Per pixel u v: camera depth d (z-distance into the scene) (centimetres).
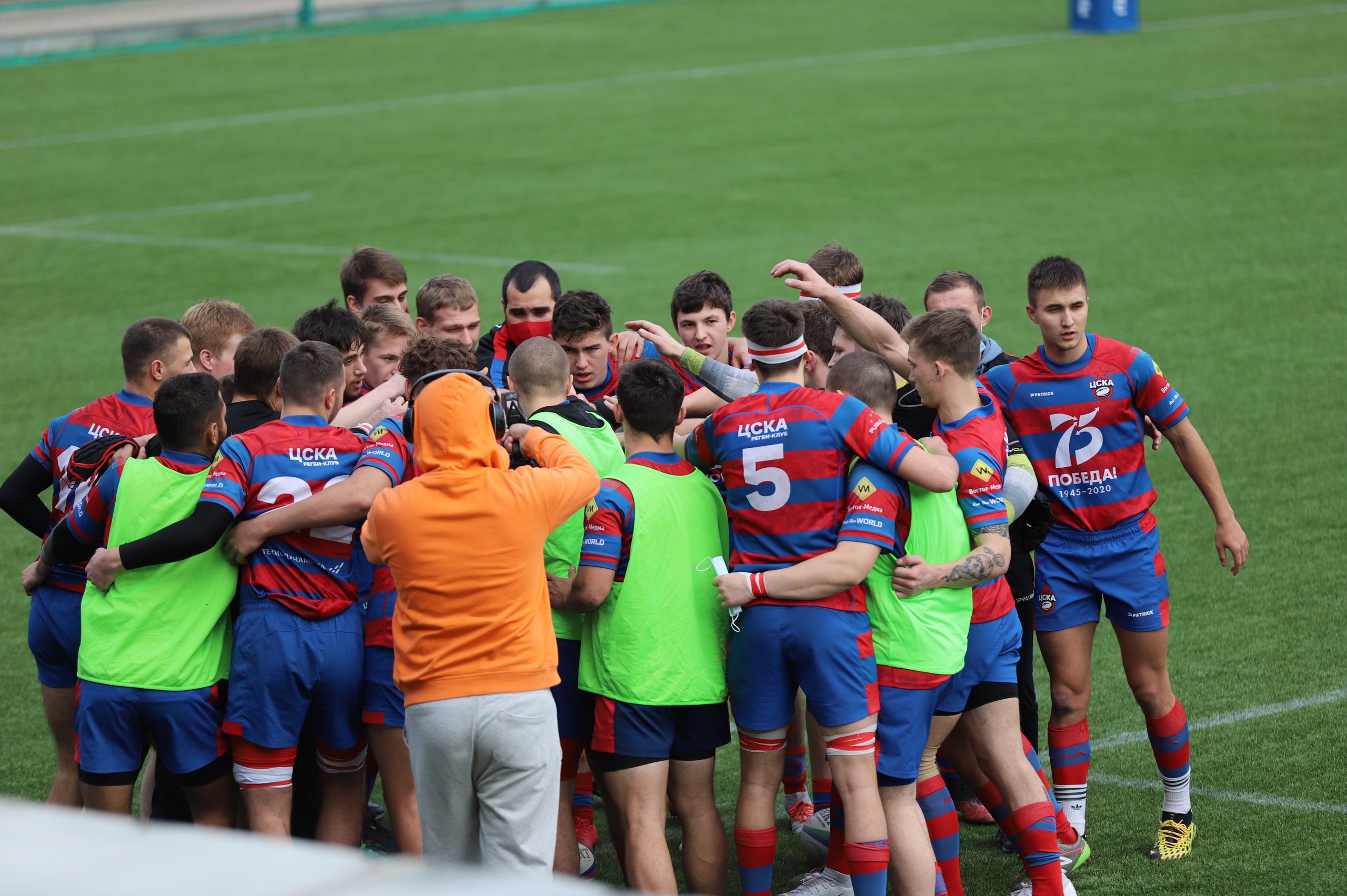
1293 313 4006
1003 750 1445
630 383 1424
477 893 532
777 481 1371
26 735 2036
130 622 1410
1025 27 10319
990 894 1573
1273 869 1552
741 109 7862
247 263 5150
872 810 1349
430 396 1307
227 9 11831
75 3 11844
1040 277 1633
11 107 8425
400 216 5819
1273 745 1859
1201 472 1667
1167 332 3912
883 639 1389
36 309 4625
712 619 1412
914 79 8531
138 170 6800
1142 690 1644
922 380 1477
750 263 4909
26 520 1745
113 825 591
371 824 1767
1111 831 1694
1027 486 1500
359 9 11906
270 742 1422
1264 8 10544
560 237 5403
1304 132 6512
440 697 1283
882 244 5097
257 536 1409
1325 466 2905
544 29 11131
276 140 7400
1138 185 5772
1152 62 8619
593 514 1392
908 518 1398
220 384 1770
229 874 541
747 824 1409
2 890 520
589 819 1750
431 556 1275
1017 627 1475
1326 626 2222
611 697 1395
